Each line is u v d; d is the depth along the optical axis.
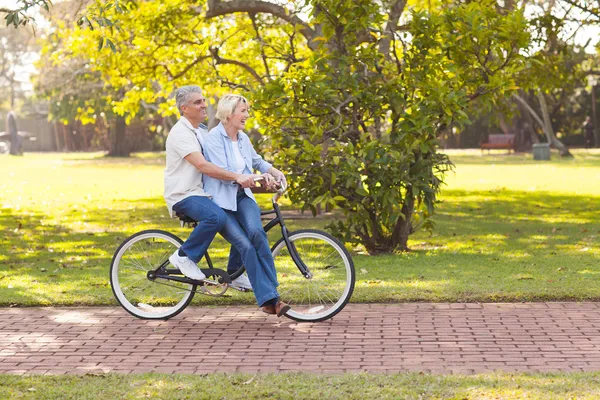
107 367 8.12
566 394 6.80
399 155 14.44
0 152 96.38
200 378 7.55
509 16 14.88
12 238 19.44
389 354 8.41
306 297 10.41
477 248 16.31
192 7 26.62
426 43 15.05
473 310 10.35
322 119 15.07
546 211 23.91
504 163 51.88
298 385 7.23
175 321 10.11
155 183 39.66
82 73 64.38
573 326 9.45
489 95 15.22
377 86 14.98
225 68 28.48
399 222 15.68
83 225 22.09
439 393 6.91
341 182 14.79
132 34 27.05
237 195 10.13
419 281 12.16
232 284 10.14
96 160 71.62
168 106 29.05
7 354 8.67
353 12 15.25
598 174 39.47
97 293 11.61
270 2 23.94
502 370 7.65
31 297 11.41
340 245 10.00
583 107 79.19
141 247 10.62
